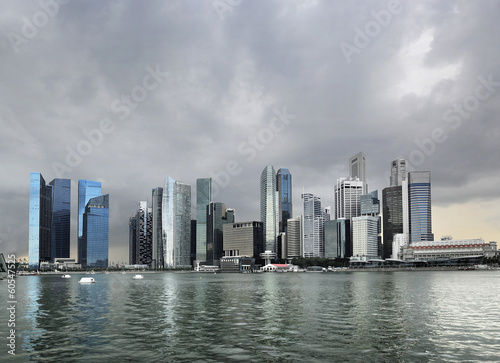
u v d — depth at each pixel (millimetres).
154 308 113438
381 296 148375
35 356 56719
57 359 55094
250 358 55156
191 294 169000
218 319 89875
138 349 60469
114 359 54875
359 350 59031
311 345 62375
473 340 65000
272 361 53656
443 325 79375
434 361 52906
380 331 73250
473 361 52719
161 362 53344
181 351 59094
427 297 142000
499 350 58438
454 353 56844
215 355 56750
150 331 74875
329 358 54844
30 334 72500
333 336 69000
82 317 94812
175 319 90312
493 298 136625
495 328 75875
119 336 70125
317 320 87188
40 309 112812
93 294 173375
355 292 171375
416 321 84750
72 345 63281
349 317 91500
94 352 58750
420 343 63125
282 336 69312
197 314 98938
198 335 70625
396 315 94188
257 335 70312
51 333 73312
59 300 142625
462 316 91875
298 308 110562
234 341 65562
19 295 169875
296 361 53531
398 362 52625
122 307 116938
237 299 141750
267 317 92562
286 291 184000
